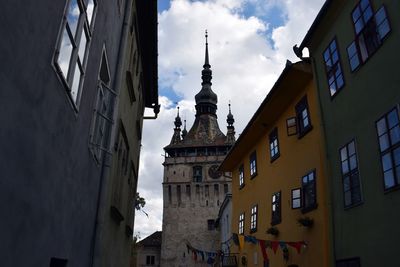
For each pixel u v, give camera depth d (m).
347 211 10.77
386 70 9.30
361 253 9.88
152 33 16.05
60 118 5.49
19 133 4.09
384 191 9.03
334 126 12.02
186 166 74.75
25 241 4.49
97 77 7.91
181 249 68.56
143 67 18.27
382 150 9.28
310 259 13.66
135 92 15.74
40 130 4.70
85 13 6.36
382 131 9.34
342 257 10.88
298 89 15.85
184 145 76.81
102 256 9.40
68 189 6.32
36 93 4.43
